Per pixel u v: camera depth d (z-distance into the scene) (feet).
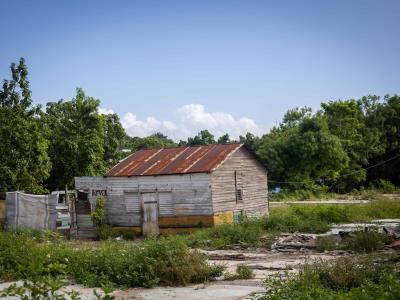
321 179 206.59
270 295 33.40
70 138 136.87
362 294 29.78
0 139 108.78
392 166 227.81
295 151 194.49
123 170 106.63
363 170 215.92
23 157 111.34
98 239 101.81
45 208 101.86
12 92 114.21
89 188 108.78
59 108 141.08
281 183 199.11
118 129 156.35
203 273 46.50
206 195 96.58
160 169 102.27
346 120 224.12
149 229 101.86
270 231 83.15
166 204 100.73
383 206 108.78
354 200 162.61
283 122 258.37
